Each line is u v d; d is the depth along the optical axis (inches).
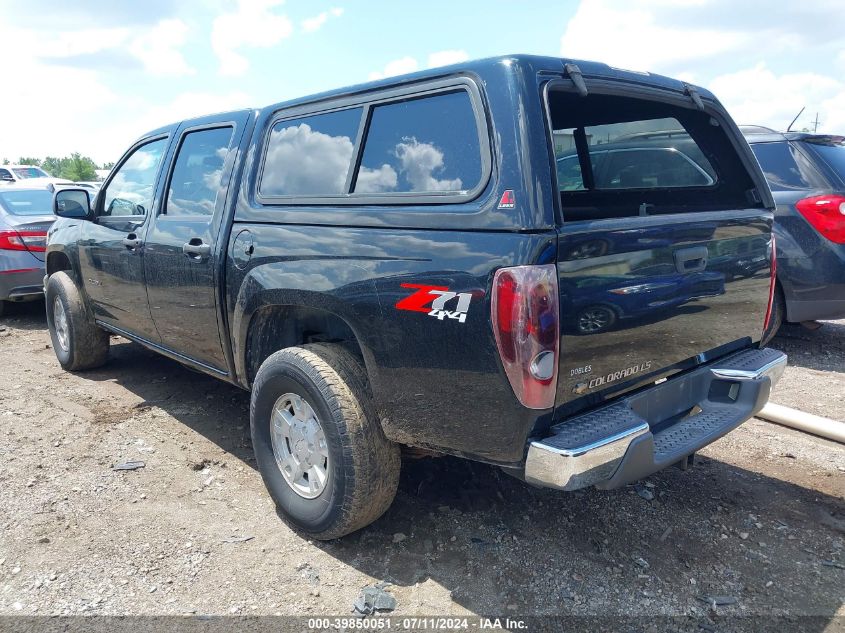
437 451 103.2
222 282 137.2
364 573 111.5
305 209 120.0
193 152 158.2
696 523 126.3
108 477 145.5
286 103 132.0
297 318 135.5
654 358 105.7
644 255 98.9
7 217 292.4
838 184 210.1
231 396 198.4
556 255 86.8
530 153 88.7
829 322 284.4
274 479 126.7
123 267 175.8
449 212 95.3
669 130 141.0
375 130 112.3
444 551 117.3
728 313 119.8
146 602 104.3
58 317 221.8
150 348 181.9
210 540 121.3
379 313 103.1
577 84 98.7
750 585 108.0
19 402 193.0
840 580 109.2
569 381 91.4
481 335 90.4
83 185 458.3
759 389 115.1
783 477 144.9
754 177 131.6
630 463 93.0
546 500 134.3
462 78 98.5
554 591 106.4
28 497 136.3
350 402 109.2
